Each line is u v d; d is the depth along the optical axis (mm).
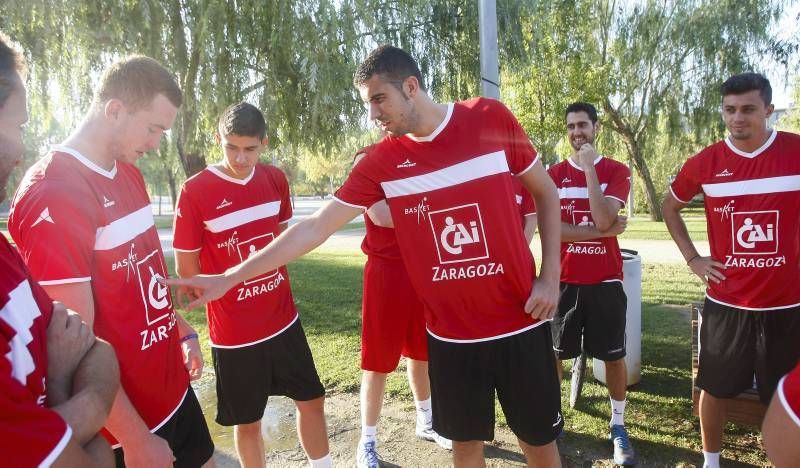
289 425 3631
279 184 2838
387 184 1988
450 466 3000
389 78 1773
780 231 2477
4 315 977
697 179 2756
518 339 1984
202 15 6926
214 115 7473
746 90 2449
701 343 2732
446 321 2025
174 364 1923
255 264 1995
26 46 7258
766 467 2797
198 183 2463
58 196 1486
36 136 7770
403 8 7938
